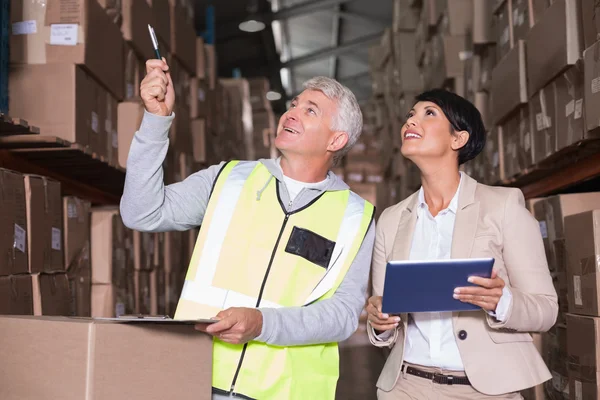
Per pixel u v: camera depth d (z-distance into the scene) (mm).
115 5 3602
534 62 3059
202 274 1795
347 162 10070
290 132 1893
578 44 2629
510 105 3396
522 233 1941
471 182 2053
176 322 1479
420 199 2098
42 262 2789
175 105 4898
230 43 13445
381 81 7879
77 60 3078
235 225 1816
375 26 13148
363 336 8766
